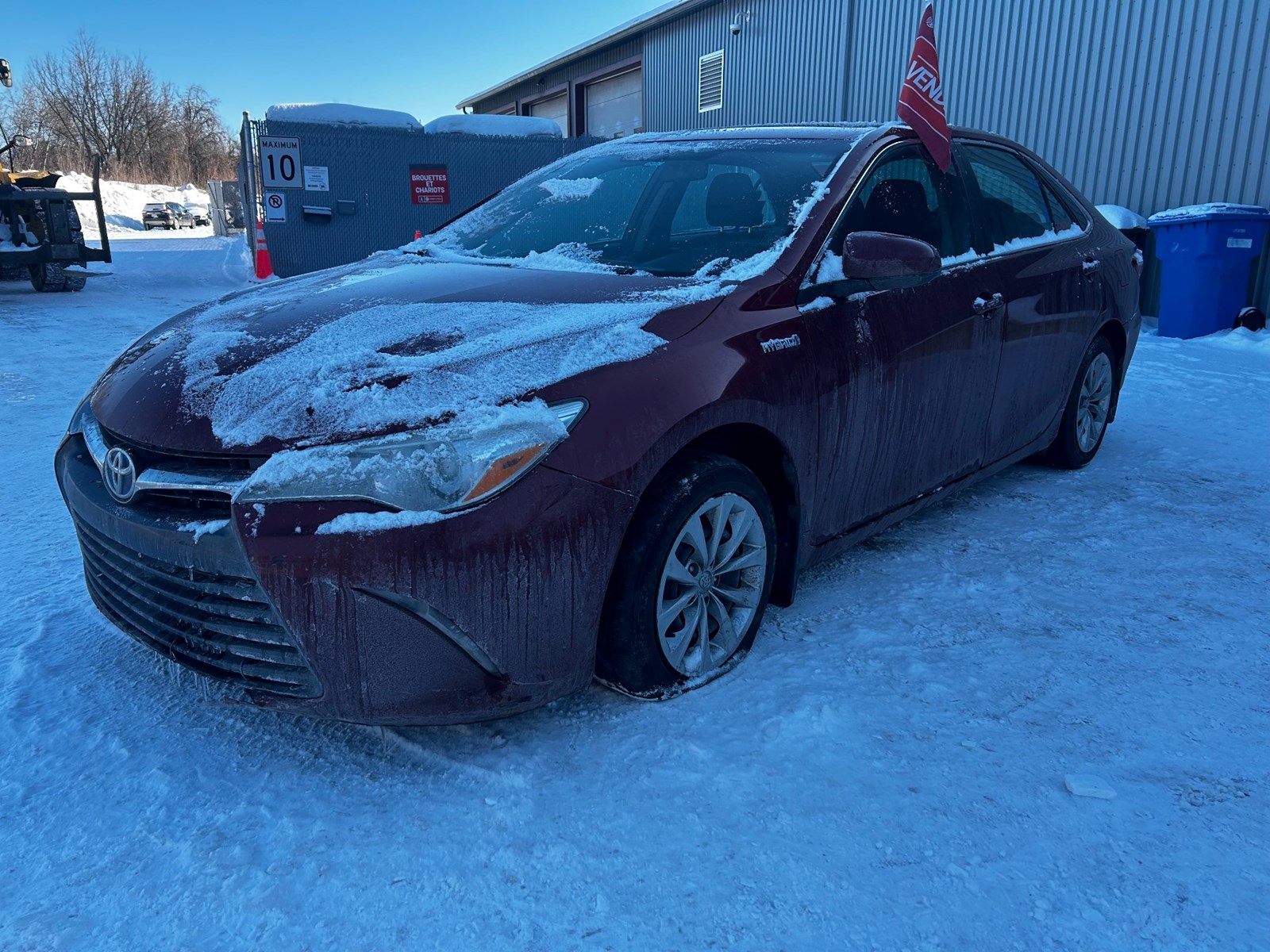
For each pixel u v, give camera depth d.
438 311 2.30
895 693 2.32
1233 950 1.54
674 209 2.94
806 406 2.44
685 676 2.27
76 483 2.18
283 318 2.35
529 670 1.96
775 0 14.58
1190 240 8.30
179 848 1.76
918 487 3.08
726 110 16.23
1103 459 4.50
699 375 2.16
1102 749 2.10
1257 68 8.35
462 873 1.70
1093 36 9.76
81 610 2.75
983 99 11.16
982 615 2.77
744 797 1.91
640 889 1.67
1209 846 1.79
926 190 3.18
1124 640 2.62
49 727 2.15
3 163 12.78
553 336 2.10
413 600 1.80
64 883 1.67
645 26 17.83
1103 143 9.78
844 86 13.39
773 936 1.57
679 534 2.15
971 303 3.10
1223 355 7.61
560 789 1.94
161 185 53.47
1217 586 2.99
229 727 2.17
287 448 1.82
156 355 2.29
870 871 1.72
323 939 1.56
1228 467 4.36
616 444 1.97
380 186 12.88
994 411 3.39
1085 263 3.94
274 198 12.41
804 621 2.71
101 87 53.62
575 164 3.54
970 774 2.00
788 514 2.53
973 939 1.56
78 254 12.57
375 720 1.89
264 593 1.80
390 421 1.82
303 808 1.88
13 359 6.96
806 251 2.60
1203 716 2.24
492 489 1.82
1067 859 1.75
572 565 1.95
